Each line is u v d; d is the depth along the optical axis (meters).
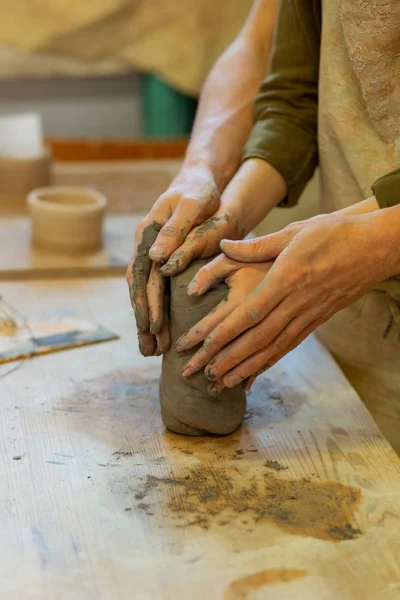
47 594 0.80
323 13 1.13
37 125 2.19
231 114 1.35
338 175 1.25
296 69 1.28
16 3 2.39
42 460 1.03
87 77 2.85
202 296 1.03
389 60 1.04
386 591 0.81
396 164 1.13
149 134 2.82
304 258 0.95
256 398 1.21
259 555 0.86
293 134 1.27
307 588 0.81
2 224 1.98
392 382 1.35
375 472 1.02
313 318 1.00
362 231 0.96
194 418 1.07
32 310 1.51
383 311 1.32
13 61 2.51
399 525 0.92
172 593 0.80
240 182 1.22
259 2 1.43
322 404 1.20
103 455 1.05
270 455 1.06
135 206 2.15
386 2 0.98
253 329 0.99
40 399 1.18
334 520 0.93
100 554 0.86
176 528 0.90
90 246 1.81
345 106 1.16
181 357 1.06
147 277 1.11
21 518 0.91
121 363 1.31
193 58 2.56
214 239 1.10
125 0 2.43
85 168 2.41
